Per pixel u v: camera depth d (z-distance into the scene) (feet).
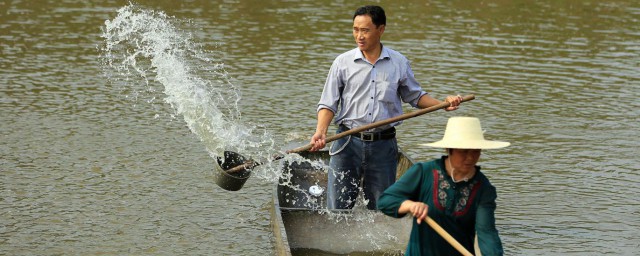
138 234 46.34
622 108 74.90
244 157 45.85
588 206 51.57
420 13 121.60
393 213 29.91
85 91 77.10
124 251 44.06
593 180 56.29
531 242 46.11
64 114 69.51
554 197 53.06
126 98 75.25
